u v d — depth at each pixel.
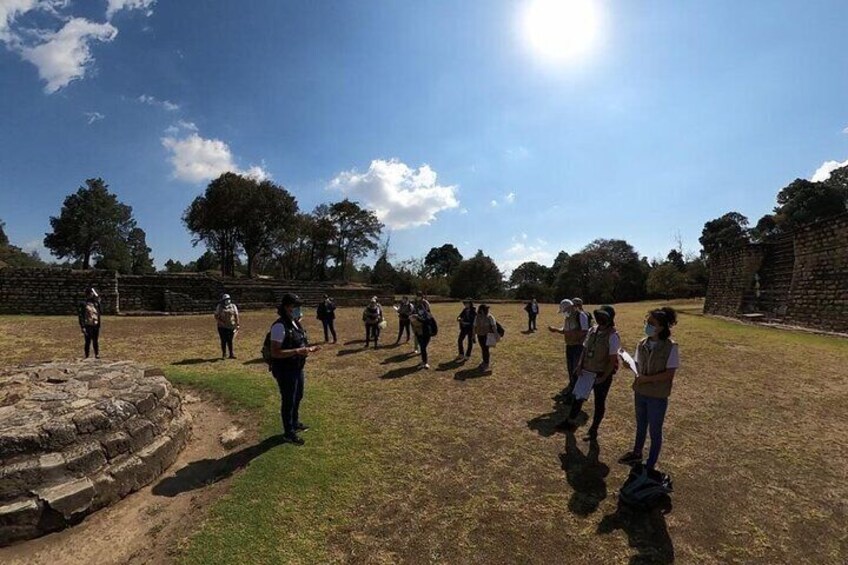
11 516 3.72
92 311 10.93
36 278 22.42
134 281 27.38
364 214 57.84
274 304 31.94
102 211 53.81
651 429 4.48
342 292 38.47
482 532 3.84
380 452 5.40
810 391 7.98
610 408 7.11
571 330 7.45
